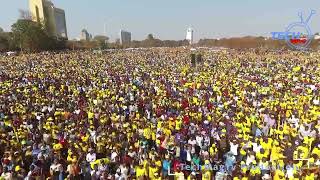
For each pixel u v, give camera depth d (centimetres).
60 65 5556
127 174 1416
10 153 1455
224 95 2920
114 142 1680
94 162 1462
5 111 2253
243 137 1792
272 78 3906
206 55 7719
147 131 1859
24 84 3384
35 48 9962
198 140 1786
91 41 13500
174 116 2214
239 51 8894
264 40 9338
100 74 4312
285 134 1884
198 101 2694
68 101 2661
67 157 1538
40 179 1352
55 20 13600
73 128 1867
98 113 2239
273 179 1397
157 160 1510
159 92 3044
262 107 2530
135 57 7512
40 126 1928
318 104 2594
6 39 10031
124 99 2744
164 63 6006
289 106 2488
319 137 1897
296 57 6825
